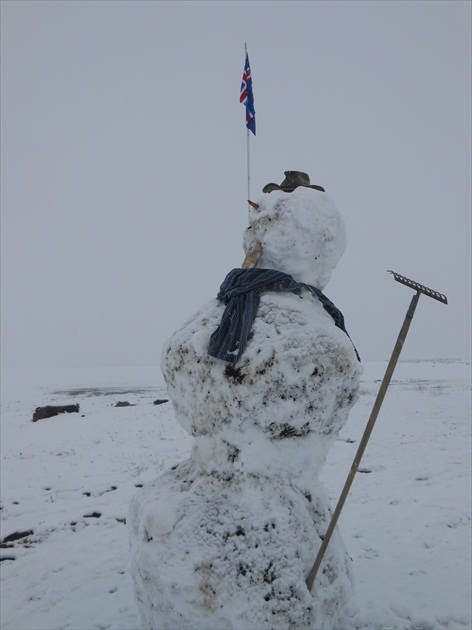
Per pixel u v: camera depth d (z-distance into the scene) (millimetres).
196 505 3297
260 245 3805
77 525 7215
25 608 4809
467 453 10719
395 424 14648
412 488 8367
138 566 3354
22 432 15633
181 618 3098
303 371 3254
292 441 3369
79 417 18016
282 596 3084
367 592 4770
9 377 56812
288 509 3309
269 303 3508
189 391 3529
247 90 6539
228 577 3062
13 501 8438
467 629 4145
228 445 3402
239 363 3311
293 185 4086
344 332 3918
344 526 6684
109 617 4500
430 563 5473
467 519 6844
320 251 3779
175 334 3742
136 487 8945
